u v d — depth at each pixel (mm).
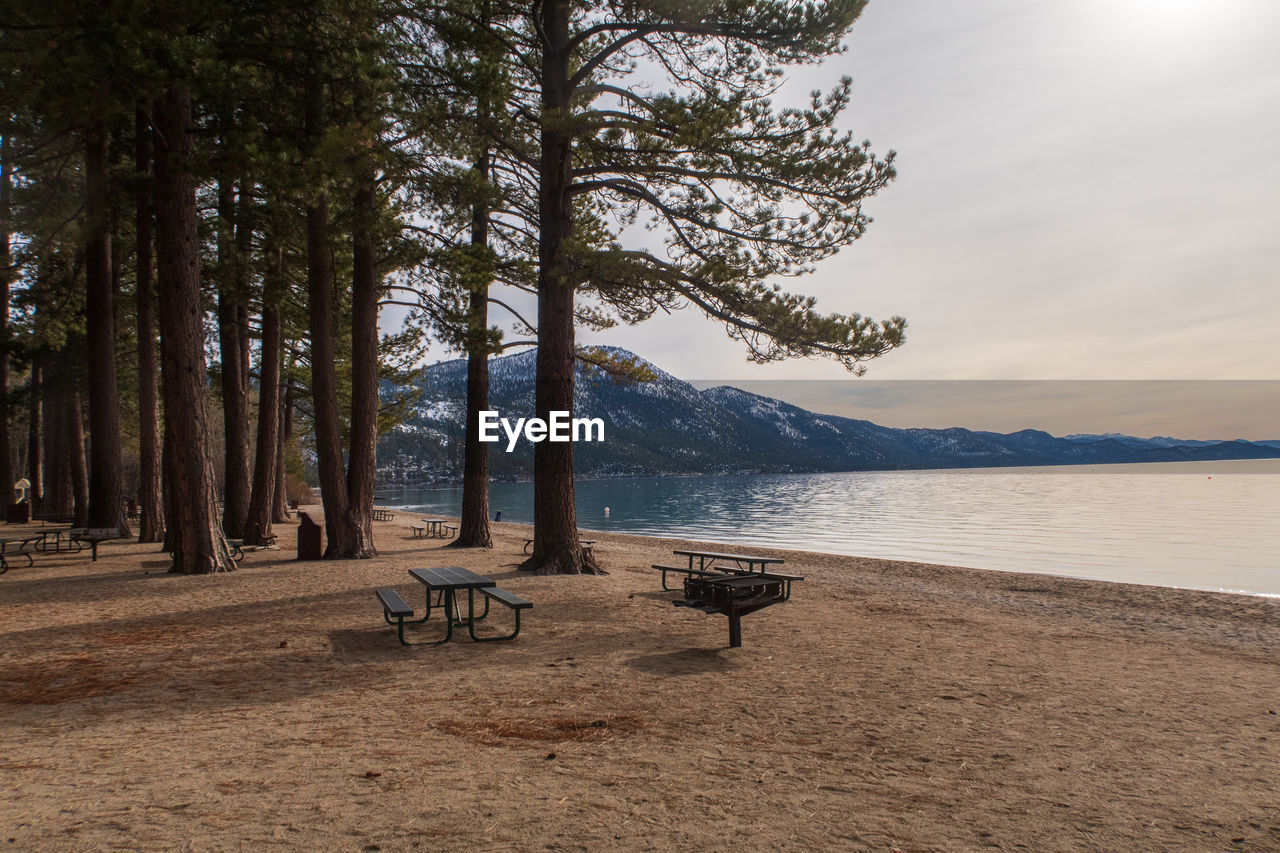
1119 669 6145
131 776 3400
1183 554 22047
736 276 10047
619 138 11789
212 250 16266
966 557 21828
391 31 12375
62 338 22328
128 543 17203
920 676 5633
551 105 11688
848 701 4879
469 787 3289
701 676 5492
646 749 3865
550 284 11977
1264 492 74562
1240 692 5410
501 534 23141
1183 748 4043
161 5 9156
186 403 11828
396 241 14062
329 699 4805
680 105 10516
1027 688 5355
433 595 9492
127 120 13422
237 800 3111
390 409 27750
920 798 3266
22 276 21625
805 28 10320
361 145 11141
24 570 12320
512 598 6551
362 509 14781
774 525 38406
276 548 17031
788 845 2754
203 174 10906
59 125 10375
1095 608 10234
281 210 14430
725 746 3938
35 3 8508
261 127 11234
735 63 11406
